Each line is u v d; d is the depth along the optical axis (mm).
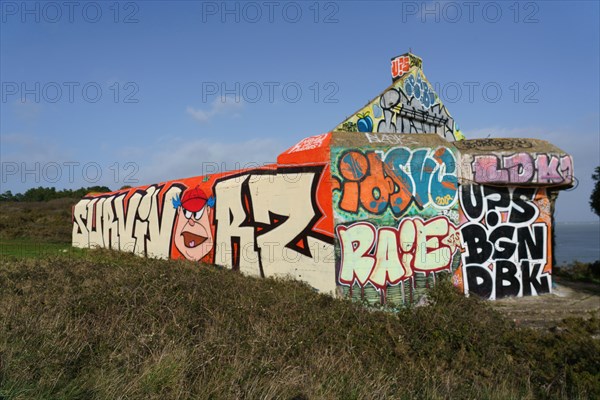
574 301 8852
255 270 10219
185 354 5023
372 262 8219
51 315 6000
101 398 4230
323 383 4898
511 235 9453
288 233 9219
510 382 5656
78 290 7246
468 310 7668
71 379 4535
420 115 14516
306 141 9109
